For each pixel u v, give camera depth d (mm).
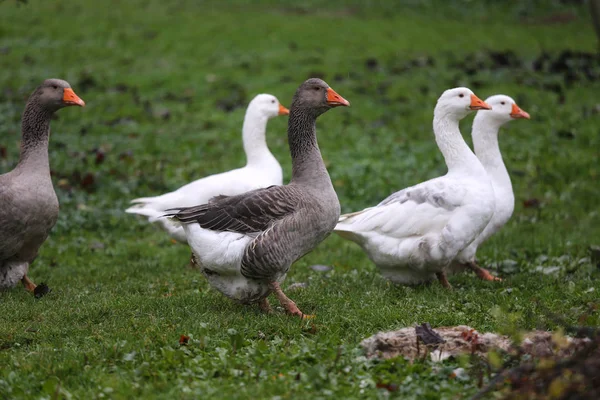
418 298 10484
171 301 10438
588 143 21453
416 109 24578
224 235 9492
